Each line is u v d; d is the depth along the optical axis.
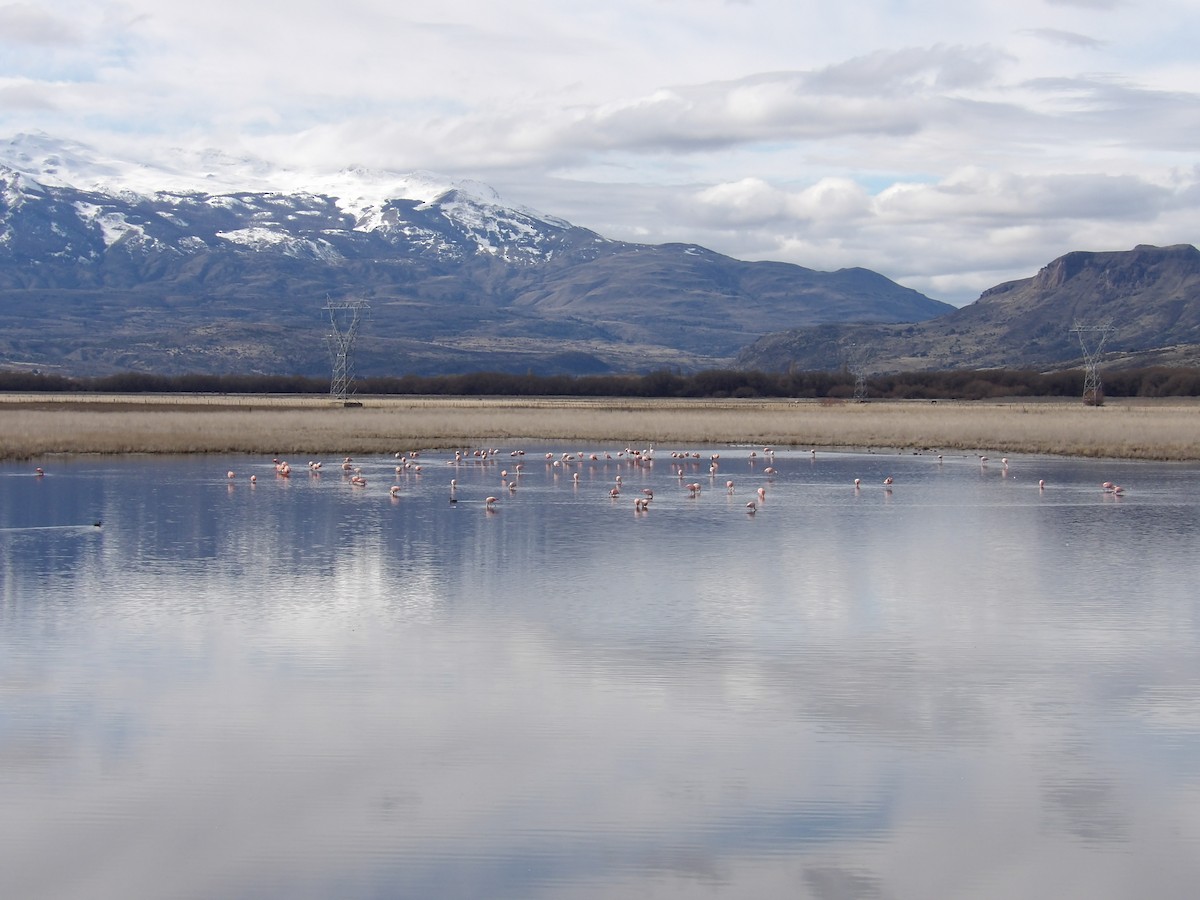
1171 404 187.12
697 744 18.73
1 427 97.00
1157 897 13.95
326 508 48.59
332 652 23.94
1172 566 34.50
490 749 18.45
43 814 16.11
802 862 14.85
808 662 23.33
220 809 16.28
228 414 124.12
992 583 31.59
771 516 46.59
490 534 40.81
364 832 15.61
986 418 125.38
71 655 23.66
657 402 197.38
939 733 19.27
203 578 31.98
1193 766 17.91
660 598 29.34
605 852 15.09
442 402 182.50
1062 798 16.73
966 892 14.08
